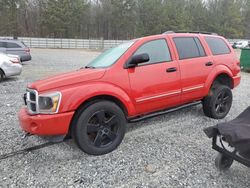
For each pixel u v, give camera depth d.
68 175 3.21
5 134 4.39
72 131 3.55
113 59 4.02
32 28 52.91
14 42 14.66
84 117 3.47
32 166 3.41
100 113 3.61
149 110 4.23
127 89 3.85
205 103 5.13
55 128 3.32
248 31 63.81
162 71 4.21
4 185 2.99
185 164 3.46
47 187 2.97
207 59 4.94
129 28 53.72
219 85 5.25
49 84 3.39
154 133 4.52
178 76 4.42
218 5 59.88
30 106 3.46
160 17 52.16
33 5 52.94
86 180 3.10
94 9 56.62
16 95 7.32
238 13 59.19
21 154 3.71
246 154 2.78
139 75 3.97
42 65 15.11
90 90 3.48
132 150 3.85
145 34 52.97
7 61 9.69
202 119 5.27
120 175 3.21
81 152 3.78
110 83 3.70
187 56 4.66
